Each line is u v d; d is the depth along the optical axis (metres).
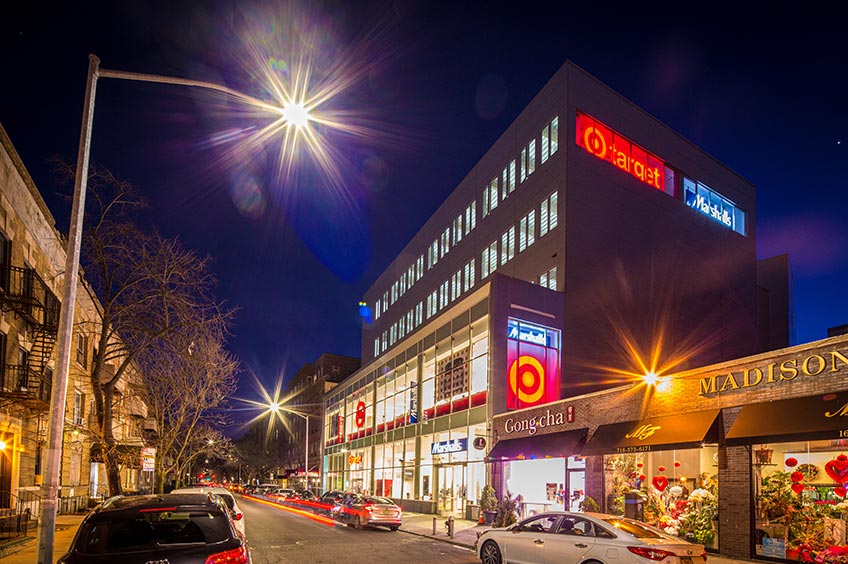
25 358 20.94
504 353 29.89
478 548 14.05
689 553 10.33
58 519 26.47
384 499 25.72
